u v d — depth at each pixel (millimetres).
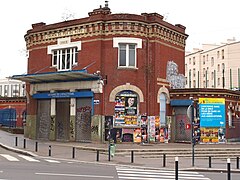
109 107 28734
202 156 24156
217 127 30328
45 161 19219
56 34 32031
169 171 16844
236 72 75000
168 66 31500
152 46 29984
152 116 29328
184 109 30750
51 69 32188
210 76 81625
